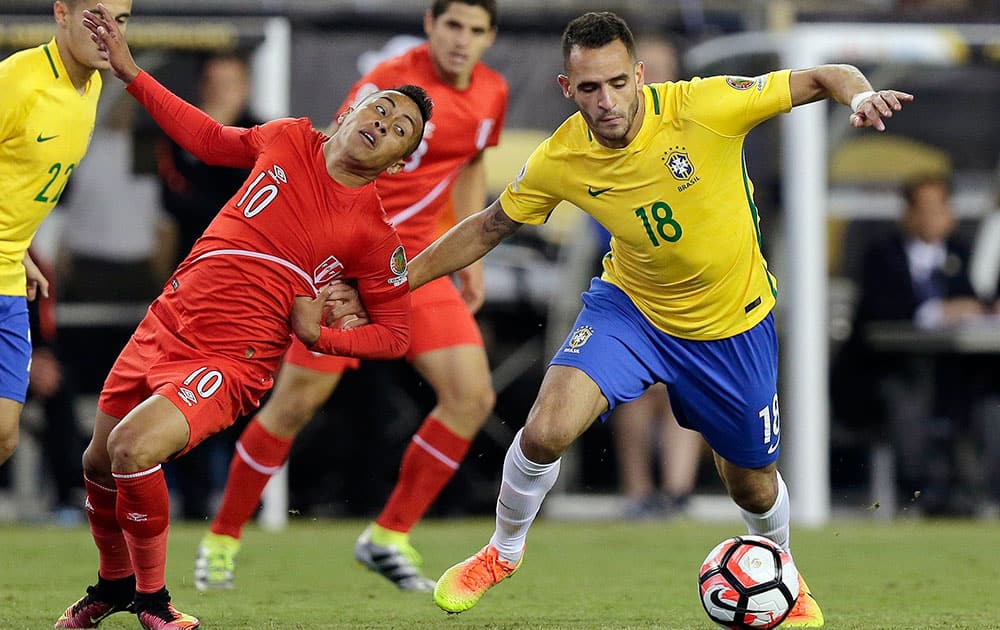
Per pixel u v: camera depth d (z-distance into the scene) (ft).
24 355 71.46
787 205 145.69
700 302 68.18
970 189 155.43
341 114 81.46
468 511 143.54
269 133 67.10
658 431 149.28
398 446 139.95
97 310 136.46
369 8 137.80
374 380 138.51
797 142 144.77
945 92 154.92
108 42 67.72
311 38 136.87
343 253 66.13
